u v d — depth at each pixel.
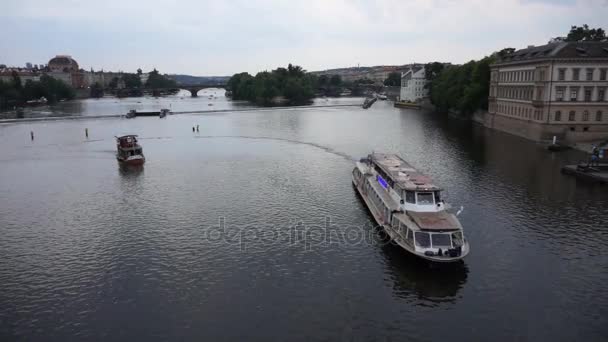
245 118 177.50
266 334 31.25
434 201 44.16
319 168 79.94
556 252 43.06
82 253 44.34
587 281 37.81
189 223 51.91
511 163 80.88
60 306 35.03
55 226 51.66
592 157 72.31
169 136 123.75
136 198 62.09
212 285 37.81
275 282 38.19
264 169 79.25
